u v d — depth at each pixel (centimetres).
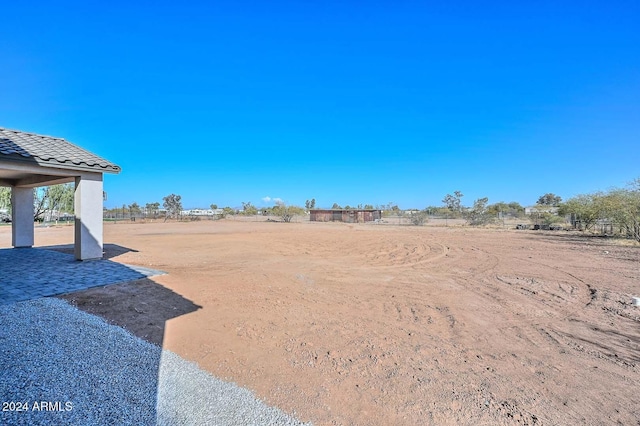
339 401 283
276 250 1305
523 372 345
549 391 308
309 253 1243
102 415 246
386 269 932
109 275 697
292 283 729
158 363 335
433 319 512
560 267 950
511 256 1168
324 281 766
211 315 490
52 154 811
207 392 287
